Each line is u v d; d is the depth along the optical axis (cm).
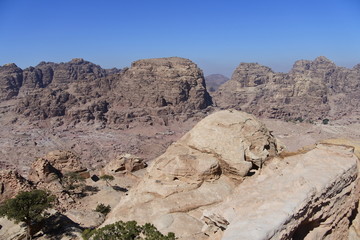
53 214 4106
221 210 2128
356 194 2727
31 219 3625
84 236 2538
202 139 3516
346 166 2566
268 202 2020
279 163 3014
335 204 2372
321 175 2366
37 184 5912
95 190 6550
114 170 8800
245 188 2488
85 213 4847
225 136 3441
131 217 2902
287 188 2166
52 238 3688
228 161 3278
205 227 2483
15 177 5291
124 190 7144
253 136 3509
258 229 1712
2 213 3619
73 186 6097
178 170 3250
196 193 3105
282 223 1792
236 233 1716
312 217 2116
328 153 2870
